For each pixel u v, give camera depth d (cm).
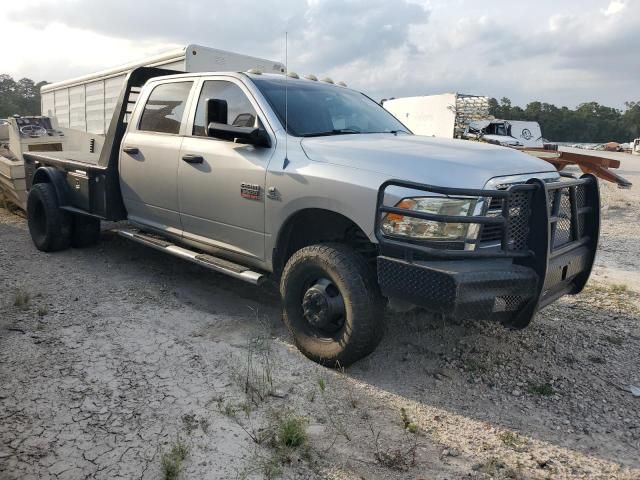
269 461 282
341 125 471
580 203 405
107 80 1284
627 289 596
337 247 378
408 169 355
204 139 485
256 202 430
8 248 690
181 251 504
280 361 395
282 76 509
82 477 265
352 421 326
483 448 304
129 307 489
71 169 643
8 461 274
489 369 396
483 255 332
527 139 3297
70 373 364
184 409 327
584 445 310
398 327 457
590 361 416
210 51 945
